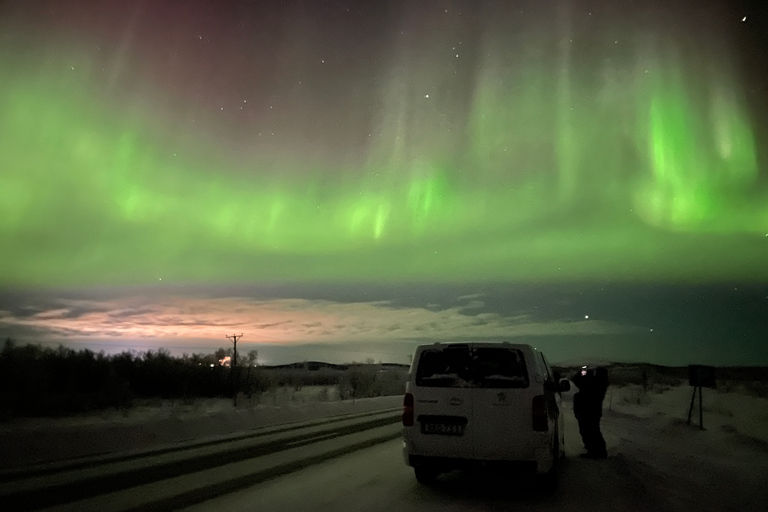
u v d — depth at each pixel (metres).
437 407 7.62
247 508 6.85
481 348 7.75
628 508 6.80
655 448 11.91
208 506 6.99
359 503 7.09
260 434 15.80
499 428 7.35
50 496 7.68
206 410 27.66
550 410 7.70
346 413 24.52
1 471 9.75
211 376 40.81
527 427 7.28
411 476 9.02
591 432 10.87
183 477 9.05
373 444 13.31
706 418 17.31
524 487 8.20
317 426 18.19
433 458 7.56
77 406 25.72
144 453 11.97
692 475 8.77
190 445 13.35
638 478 8.61
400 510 6.73
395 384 50.78
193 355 43.47
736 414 18.08
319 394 40.75
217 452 12.09
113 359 38.66
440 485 8.27
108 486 8.35
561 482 8.46
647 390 38.38
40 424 20.03
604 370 11.05
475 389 7.54
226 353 44.22
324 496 7.51
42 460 10.95
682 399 26.92
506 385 7.47
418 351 8.04
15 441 11.15
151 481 8.73
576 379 11.22
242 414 18.50
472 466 7.42
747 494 7.41
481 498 7.44
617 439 13.86
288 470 9.66
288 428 17.58
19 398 24.55
